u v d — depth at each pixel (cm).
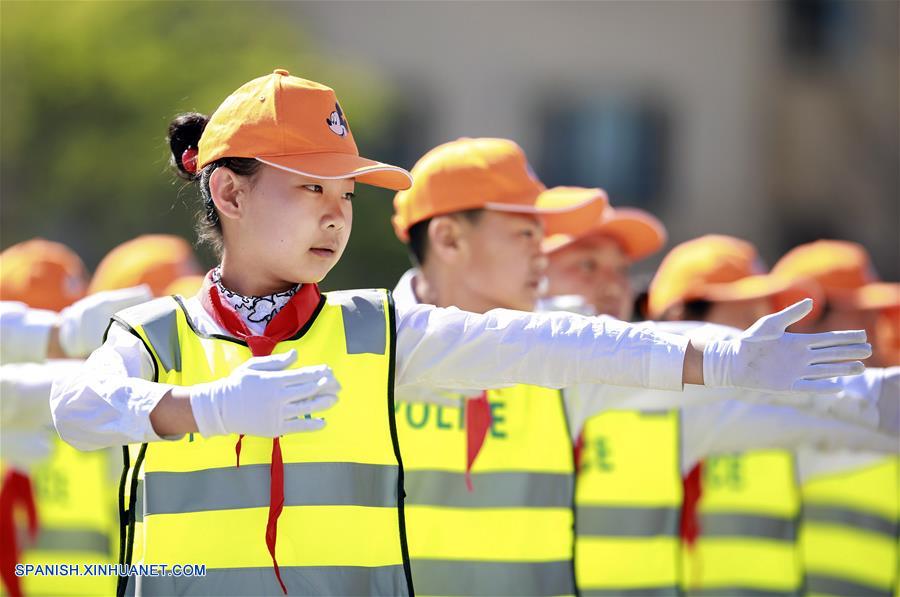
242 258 878
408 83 5000
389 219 3934
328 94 879
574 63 5062
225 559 832
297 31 4538
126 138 4116
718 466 1708
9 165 4197
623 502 1423
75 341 1195
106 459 1584
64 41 4153
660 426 1430
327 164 853
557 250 1549
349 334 864
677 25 5072
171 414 757
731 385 802
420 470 1154
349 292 893
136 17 4203
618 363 820
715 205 5091
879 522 1852
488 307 1252
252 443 842
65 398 791
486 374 852
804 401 1186
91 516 1588
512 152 1264
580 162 5062
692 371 811
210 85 4122
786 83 5097
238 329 862
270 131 855
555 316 852
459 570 1151
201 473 840
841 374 784
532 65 5044
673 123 5081
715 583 1689
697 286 1664
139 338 845
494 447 1166
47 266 1622
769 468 1700
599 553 1417
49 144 4178
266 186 862
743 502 1700
